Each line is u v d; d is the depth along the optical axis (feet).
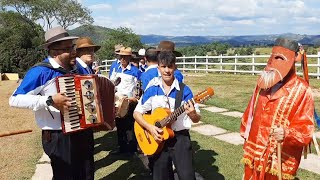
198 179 18.37
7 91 65.67
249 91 45.88
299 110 10.91
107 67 104.32
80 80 13.15
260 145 11.48
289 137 10.71
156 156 13.98
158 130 13.43
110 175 19.84
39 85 13.30
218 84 54.65
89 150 14.66
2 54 128.88
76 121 13.17
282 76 10.90
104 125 14.24
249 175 12.03
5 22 172.24
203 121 30.68
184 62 88.38
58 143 13.64
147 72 16.28
